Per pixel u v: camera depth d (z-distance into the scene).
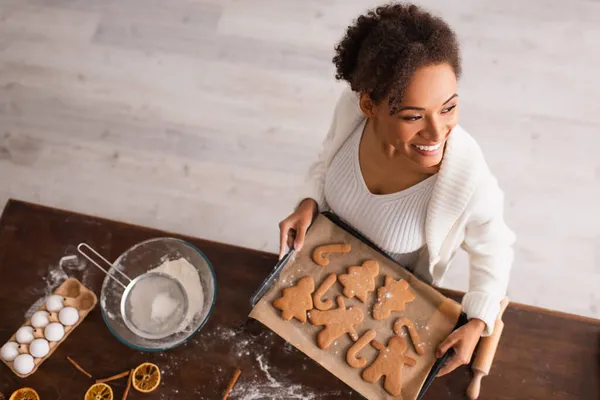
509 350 1.49
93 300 1.59
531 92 2.75
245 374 1.51
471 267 1.43
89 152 2.81
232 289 1.58
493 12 2.88
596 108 2.71
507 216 2.57
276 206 2.67
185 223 2.66
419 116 1.00
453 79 0.99
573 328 1.50
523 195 2.60
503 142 2.68
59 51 2.99
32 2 3.07
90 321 1.58
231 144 2.78
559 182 2.61
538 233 2.54
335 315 1.45
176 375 1.52
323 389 1.48
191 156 2.77
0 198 2.74
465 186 1.23
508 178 2.63
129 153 2.80
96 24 3.02
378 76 1.00
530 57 2.80
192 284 1.55
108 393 1.52
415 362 1.41
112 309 1.55
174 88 2.89
